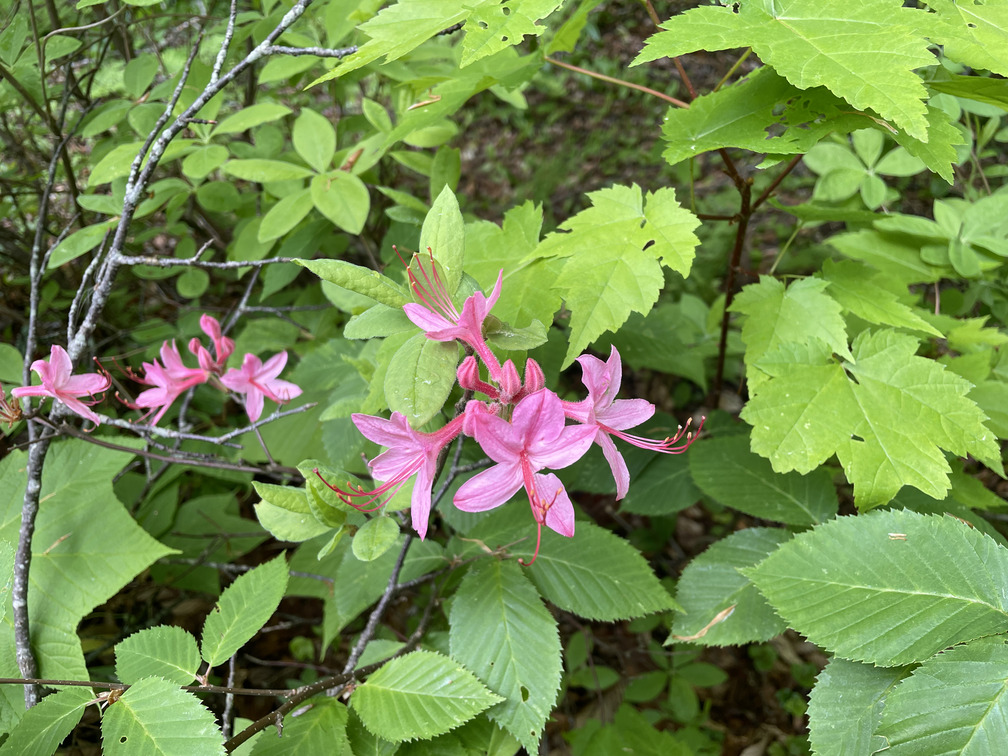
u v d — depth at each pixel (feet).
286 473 1.23
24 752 0.84
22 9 1.40
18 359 1.25
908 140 0.87
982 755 0.73
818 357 1.02
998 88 0.88
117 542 1.13
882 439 0.95
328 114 2.16
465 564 1.17
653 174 3.14
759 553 1.11
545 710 0.95
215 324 1.22
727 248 2.40
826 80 0.78
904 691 0.78
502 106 3.62
